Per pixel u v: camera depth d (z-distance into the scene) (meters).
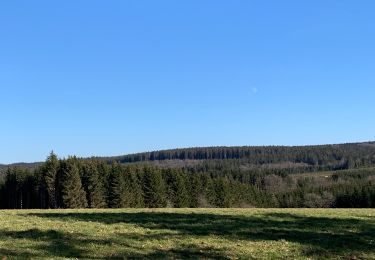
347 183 136.38
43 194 100.50
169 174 103.69
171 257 16.78
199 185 106.12
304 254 17.92
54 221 26.31
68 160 92.75
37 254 16.34
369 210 38.16
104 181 96.06
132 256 16.73
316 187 136.62
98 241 19.23
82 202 91.38
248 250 18.31
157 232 21.98
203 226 24.28
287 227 24.36
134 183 97.62
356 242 20.30
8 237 19.75
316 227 24.48
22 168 108.44
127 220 26.78
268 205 123.06
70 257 16.17
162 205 97.88
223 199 108.50
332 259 17.30
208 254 17.48
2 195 108.00
